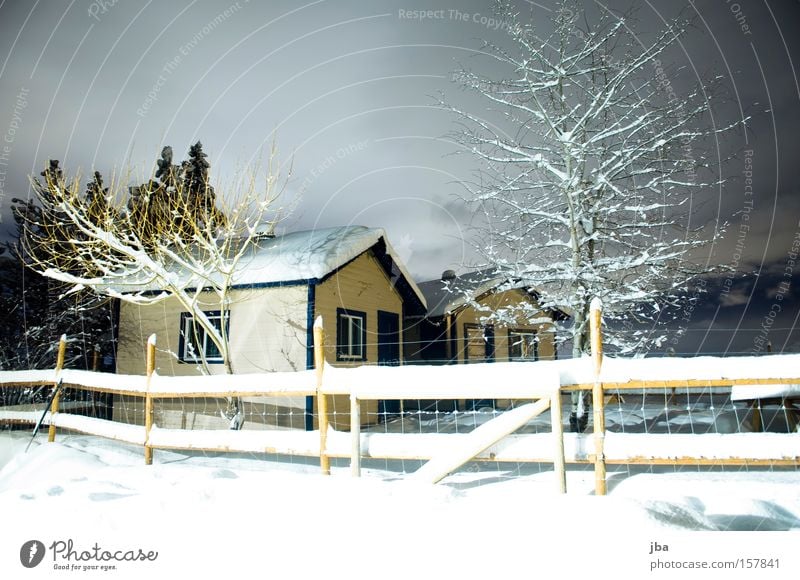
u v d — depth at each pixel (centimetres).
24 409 1165
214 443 639
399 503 416
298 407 1066
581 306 884
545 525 376
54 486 513
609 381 477
